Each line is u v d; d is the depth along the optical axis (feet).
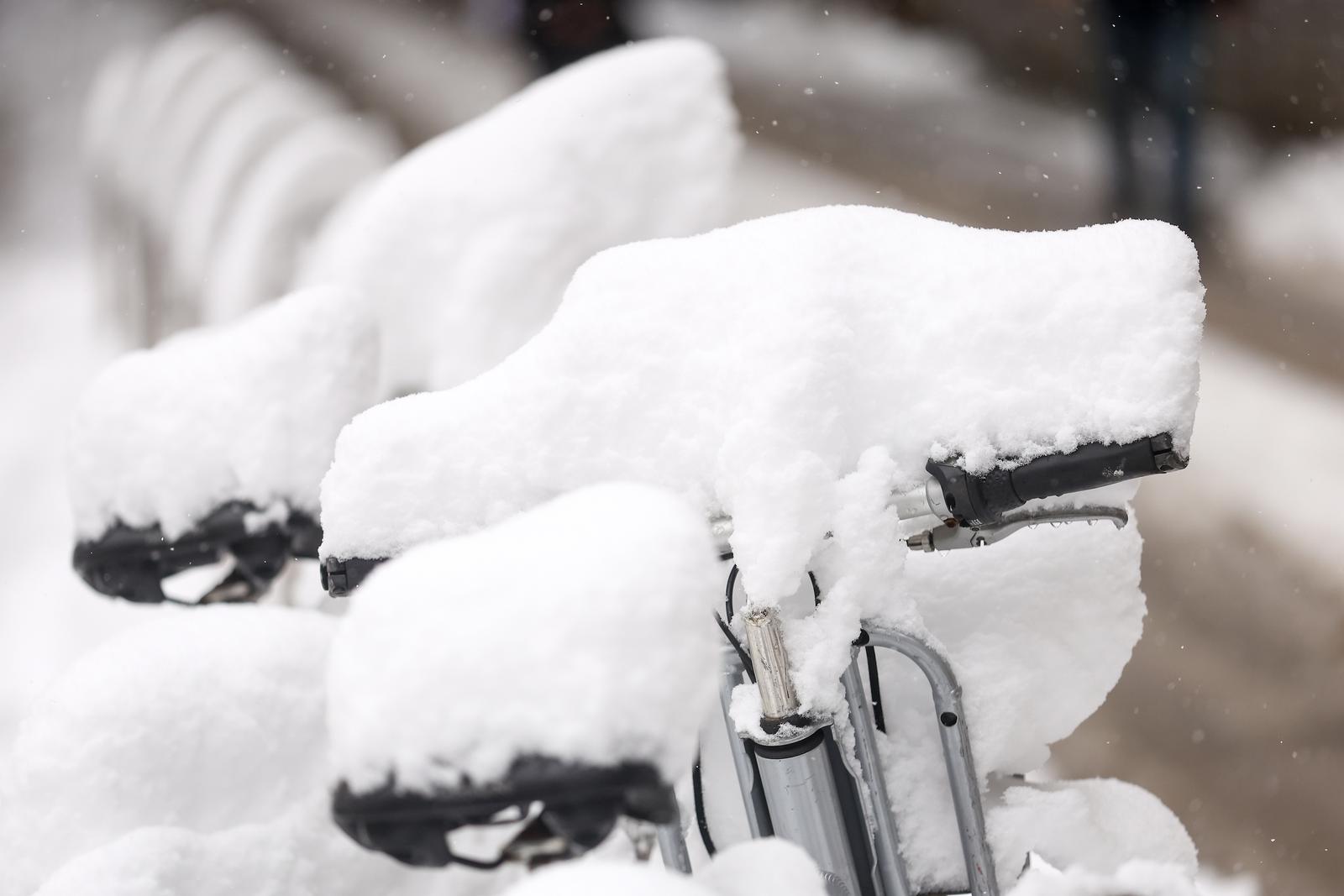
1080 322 6.16
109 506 8.66
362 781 4.31
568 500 4.61
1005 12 42.39
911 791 7.43
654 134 12.29
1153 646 18.54
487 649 4.23
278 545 8.75
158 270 24.38
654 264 6.71
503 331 11.87
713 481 6.44
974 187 34.42
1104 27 31.65
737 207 34.58
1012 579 7.67
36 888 6.66
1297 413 23.29
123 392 8.79
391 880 7.25
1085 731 17.03
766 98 42.78
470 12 48.08
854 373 6.31
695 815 7.38
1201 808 15.43
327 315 8.95
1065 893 6.23
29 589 21.84
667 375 6.55
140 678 6.97
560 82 12.49
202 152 24.04
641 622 4.23
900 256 6.50
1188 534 20.76
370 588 4.48
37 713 6.99
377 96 44.21
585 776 4.16
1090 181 33.58
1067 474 6.15
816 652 6.28
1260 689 17.31
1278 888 14.12
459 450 6.75
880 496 6.28
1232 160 32.99
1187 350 6.07
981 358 6.25
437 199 12.09
